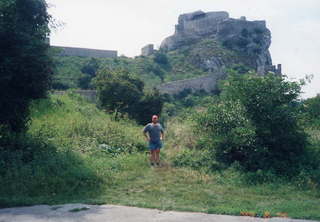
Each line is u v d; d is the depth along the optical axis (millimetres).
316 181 8922
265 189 8531
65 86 48688
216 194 8125
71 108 20016
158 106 33031
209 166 10172
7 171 8406
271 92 10578
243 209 6770
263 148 10000
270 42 92562
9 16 9859
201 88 64750
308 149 10469
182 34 96625
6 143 10297
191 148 12031
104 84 31906
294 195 8148
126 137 13195
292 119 10281
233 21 87875
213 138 10836
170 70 76500
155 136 10734
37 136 11602
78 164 9672
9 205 7012
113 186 8516
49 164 9047
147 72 70875
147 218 6250
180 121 15039
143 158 11125
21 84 9898
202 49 82875
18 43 9812
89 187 8289
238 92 10945
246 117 10828
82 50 70812
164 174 9641
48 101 18828
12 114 10039
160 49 90188
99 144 12297
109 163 10156
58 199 7422
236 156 10508
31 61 9805
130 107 31547
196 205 7227
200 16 98688
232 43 85125
